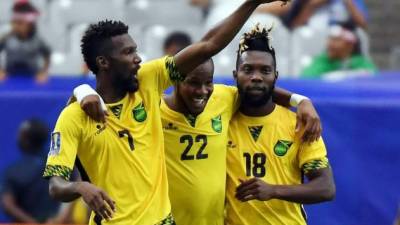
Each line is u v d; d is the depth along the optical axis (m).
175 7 38.59
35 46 34.78
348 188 26.23
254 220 17.81
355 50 36.34
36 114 26.89
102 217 15.49
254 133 18.05
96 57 16.45
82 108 16.05
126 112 16.44
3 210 26.78
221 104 18.00
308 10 37.25
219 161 17.80
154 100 16.66
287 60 36.38
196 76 17.19
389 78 29.64
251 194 16.83
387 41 42.38
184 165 17.66
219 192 17.72
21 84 27.66
